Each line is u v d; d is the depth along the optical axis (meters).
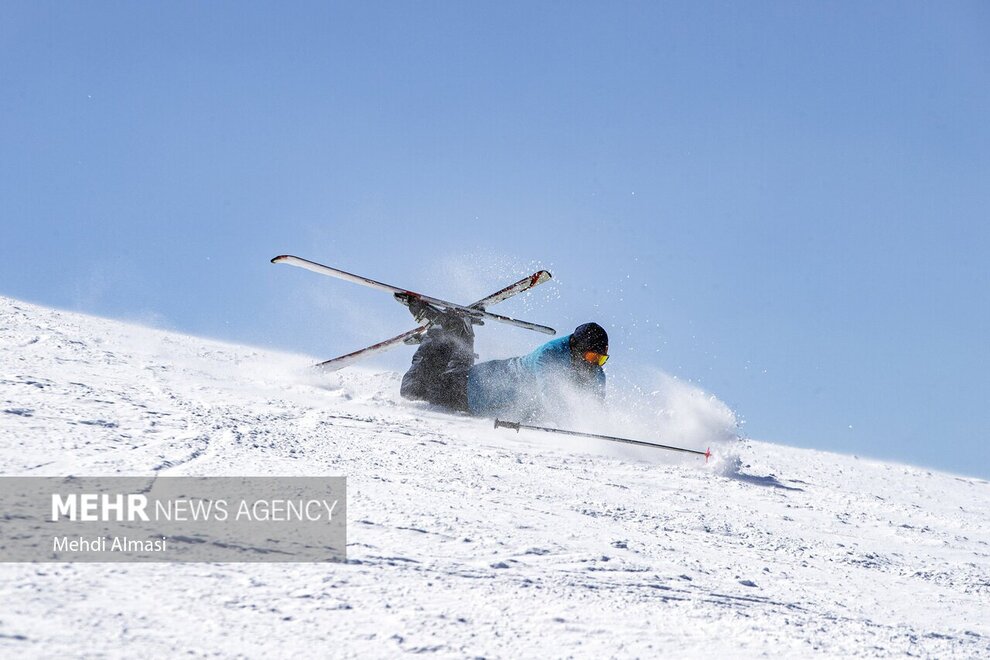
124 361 35.75
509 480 24.09
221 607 10.73
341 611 11.07
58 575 11.09
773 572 17.73
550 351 38.44
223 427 23.53
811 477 37.16
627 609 12.77
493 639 10.72
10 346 35.25
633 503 23.77
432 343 40.03
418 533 15.62
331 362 41.50
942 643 13.27
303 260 39.88
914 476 44.44
